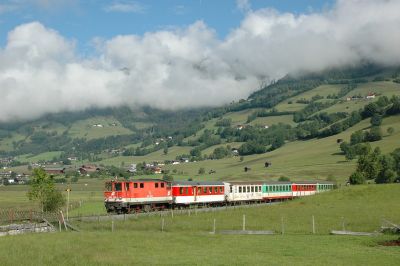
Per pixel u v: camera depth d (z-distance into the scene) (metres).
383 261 32.94
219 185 88.31
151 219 61.59
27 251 36.22
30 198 84.81
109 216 63.09
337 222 59.44
